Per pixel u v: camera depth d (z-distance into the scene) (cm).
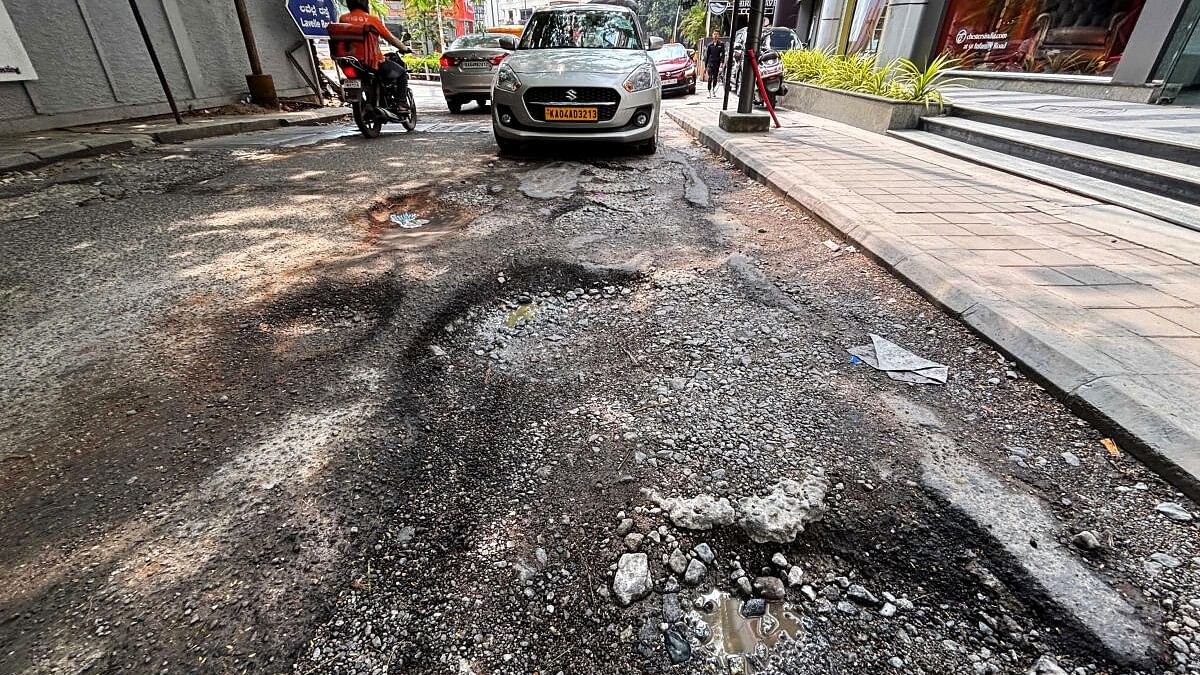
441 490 156
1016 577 130
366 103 687
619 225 373
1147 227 331
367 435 175
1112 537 140
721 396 197
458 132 760
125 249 315
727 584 131
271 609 123
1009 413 186
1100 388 179
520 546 140
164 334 229
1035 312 226
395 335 234
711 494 154
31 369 204
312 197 421
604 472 162
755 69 670
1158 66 677
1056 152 472
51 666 111
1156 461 158
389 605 125
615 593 128
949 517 146
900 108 657
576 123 529
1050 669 112
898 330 239
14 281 273
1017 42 883
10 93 598
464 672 112
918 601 126
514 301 270
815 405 192
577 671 113
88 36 665
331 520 145
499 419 186
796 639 119
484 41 1062
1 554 134
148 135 622
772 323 248
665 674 113
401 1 2780
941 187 423
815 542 140
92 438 171
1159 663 112
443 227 364
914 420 183
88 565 132
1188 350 198
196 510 147
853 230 333
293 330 236
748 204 423
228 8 858
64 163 512
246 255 310
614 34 618
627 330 244
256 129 768
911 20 1037
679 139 720
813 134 672
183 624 119
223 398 191
